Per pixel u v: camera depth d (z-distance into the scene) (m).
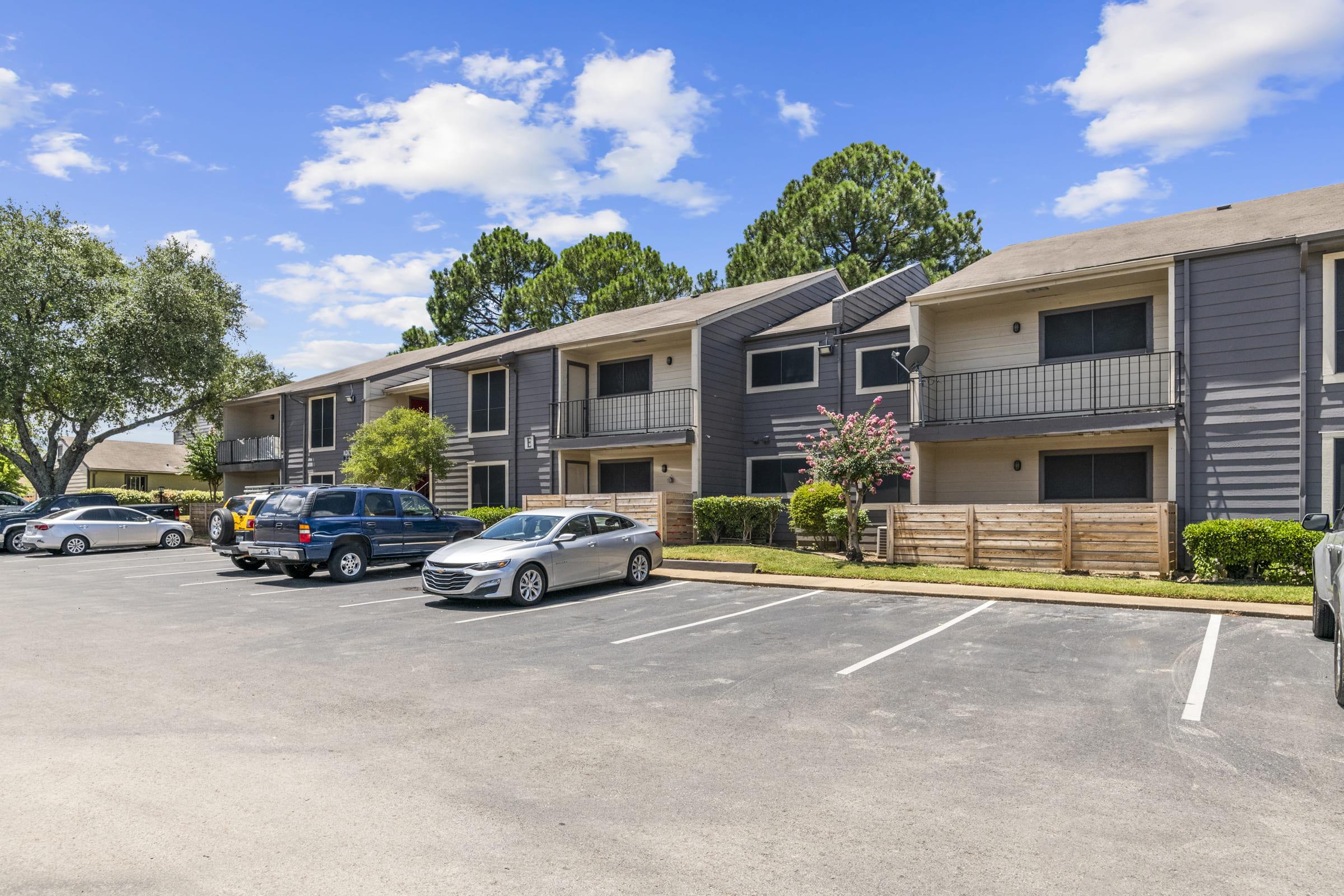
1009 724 5.98
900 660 8.16
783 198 40.06
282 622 10.80
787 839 4.04
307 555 14.73
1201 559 12.81
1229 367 13.84
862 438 15.78
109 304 29.75
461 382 26.88
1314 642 8.58
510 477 24.78
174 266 33.12
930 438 16.94
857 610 11.26
